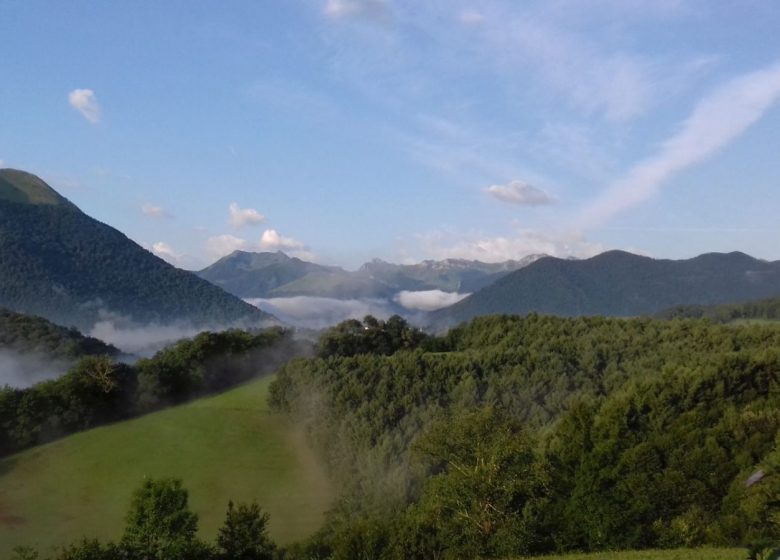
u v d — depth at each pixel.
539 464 39.25
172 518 38.66
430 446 41.91
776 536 30.56
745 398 56.44
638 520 39.03
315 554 46.53
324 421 82.50
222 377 117.56
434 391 81.88
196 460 84.06
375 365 90.25
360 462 69.62
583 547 39.31
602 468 41.19
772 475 30.86
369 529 39.59
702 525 37.00
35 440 90.06
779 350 62.72
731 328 95.31
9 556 61.97
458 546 36.91
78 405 95.25
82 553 37.16
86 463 84.44
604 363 87.25
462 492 37.56
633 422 49.56
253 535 39.97
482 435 40.66
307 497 73.62
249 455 85.62
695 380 54.59
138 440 90.62
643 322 107.06
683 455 43.62
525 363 85.75
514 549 36.12
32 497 75.38
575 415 47.25
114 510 71.94
